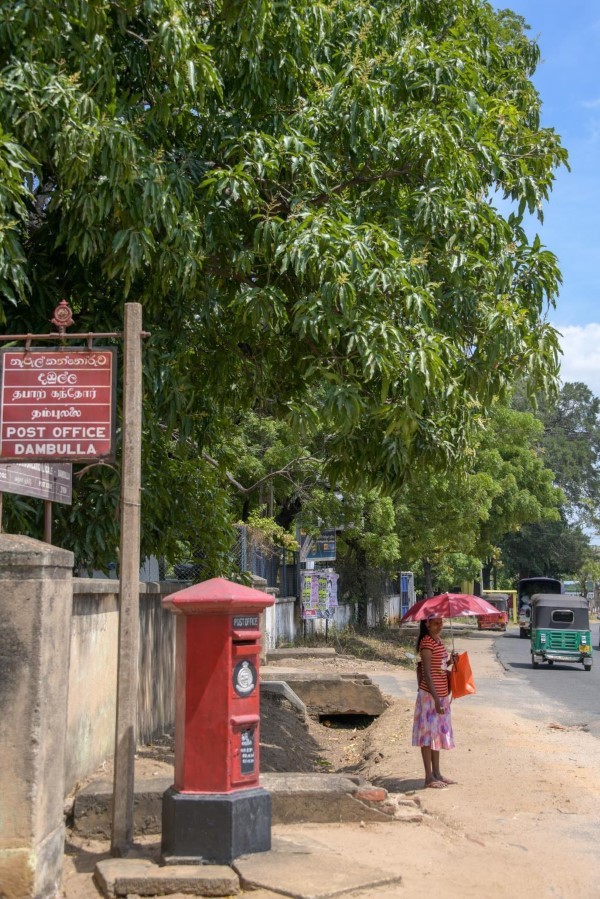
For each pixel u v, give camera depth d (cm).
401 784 920
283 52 972
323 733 1481
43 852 498
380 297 934
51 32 798
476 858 616
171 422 947
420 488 3028
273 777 734
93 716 744
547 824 735
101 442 611
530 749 1127
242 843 561
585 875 594
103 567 998
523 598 4994
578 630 2728
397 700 1623
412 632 3781
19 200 732
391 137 999
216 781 561
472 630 5122
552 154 1131
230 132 1006
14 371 617
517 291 1072
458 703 1667
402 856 605
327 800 701
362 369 917
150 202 816
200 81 865
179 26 825
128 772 589
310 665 2162
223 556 1222
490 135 1069
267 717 1292
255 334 1034
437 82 1045
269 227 908
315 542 2594
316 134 1014
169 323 996
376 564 3039
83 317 931
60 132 773
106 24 837
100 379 616
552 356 1041
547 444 7438
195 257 875
